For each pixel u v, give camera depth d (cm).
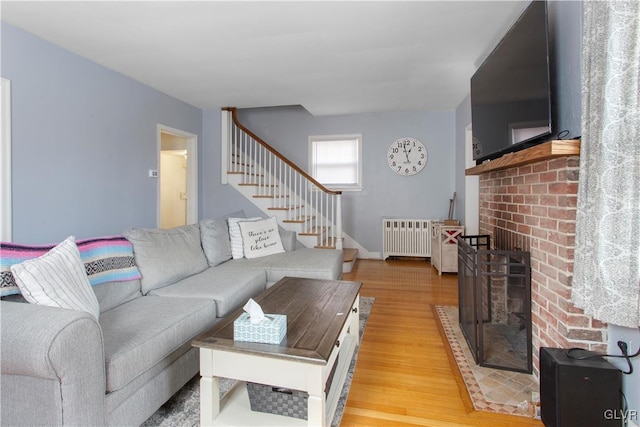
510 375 190
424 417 156
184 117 463
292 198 571
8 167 247
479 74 264
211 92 416
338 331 145
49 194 277
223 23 245
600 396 132
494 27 251
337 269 317
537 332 185
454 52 295
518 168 210
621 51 120
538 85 170
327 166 568
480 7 223
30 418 111
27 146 260
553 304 166
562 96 173
